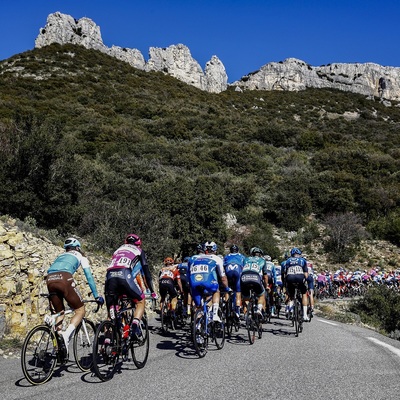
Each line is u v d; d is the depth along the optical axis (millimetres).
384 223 42188
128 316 6137
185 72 110375
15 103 52594
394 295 19109
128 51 104938
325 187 45812
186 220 28188
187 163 48625
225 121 68625
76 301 5582
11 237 8242
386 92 123250
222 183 43875
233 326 10016
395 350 7215
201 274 6945
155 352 7121
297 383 4984
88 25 102188
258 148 57031
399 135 71750
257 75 122188
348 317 14211
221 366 5930
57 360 5395
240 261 9500
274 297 13773
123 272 5793
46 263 8852
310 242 39750
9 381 5223
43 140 17719
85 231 19594
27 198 16688
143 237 18672
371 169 52969
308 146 62281
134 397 4484
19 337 7656
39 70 76562
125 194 29594
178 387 4844
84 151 45625
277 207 42719
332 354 6824
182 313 10422
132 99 72000
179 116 67062
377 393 4602
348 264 36531
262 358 6492
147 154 48906
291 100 97562
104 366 5938
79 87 72062
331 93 110688
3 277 7703
